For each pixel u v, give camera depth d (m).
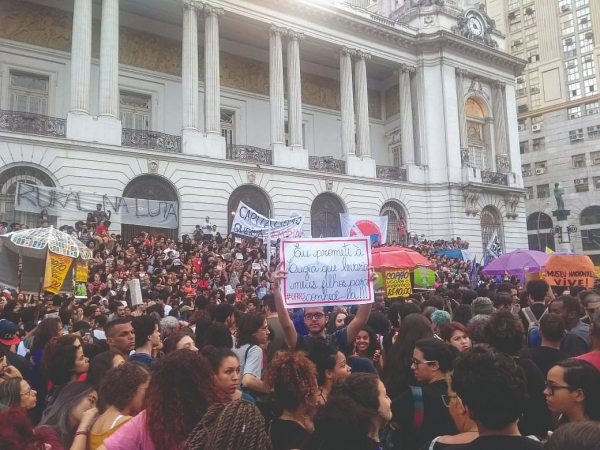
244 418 2.69
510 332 5.04
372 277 6.30
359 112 35.72
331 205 33.53
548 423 4.56
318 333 6.36
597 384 3.62
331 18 34.31
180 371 3.43
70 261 11.16
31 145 23.91
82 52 25.88
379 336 7.28
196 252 22.97
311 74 38.69
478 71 40.38
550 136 63.12
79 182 24.84
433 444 3.52
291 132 32.62
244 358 5.89
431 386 4.39
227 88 34.47
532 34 67.38
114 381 3.90
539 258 16.50
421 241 33.62
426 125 38.00
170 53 32.75
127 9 30.86
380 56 36.91
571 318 6.68
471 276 23.84
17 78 27.84
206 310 9.08
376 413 3.46
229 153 30.38
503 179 40.09
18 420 2.86
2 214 23.17
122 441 3.32
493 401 2.99
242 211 24.12
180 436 3.27
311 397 4.05
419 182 37.31
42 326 6.66
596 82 60.78
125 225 26.97
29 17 28.16
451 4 41.28
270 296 7.94
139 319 6.29
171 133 32.16
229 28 33.09
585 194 59.44
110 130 26.03
